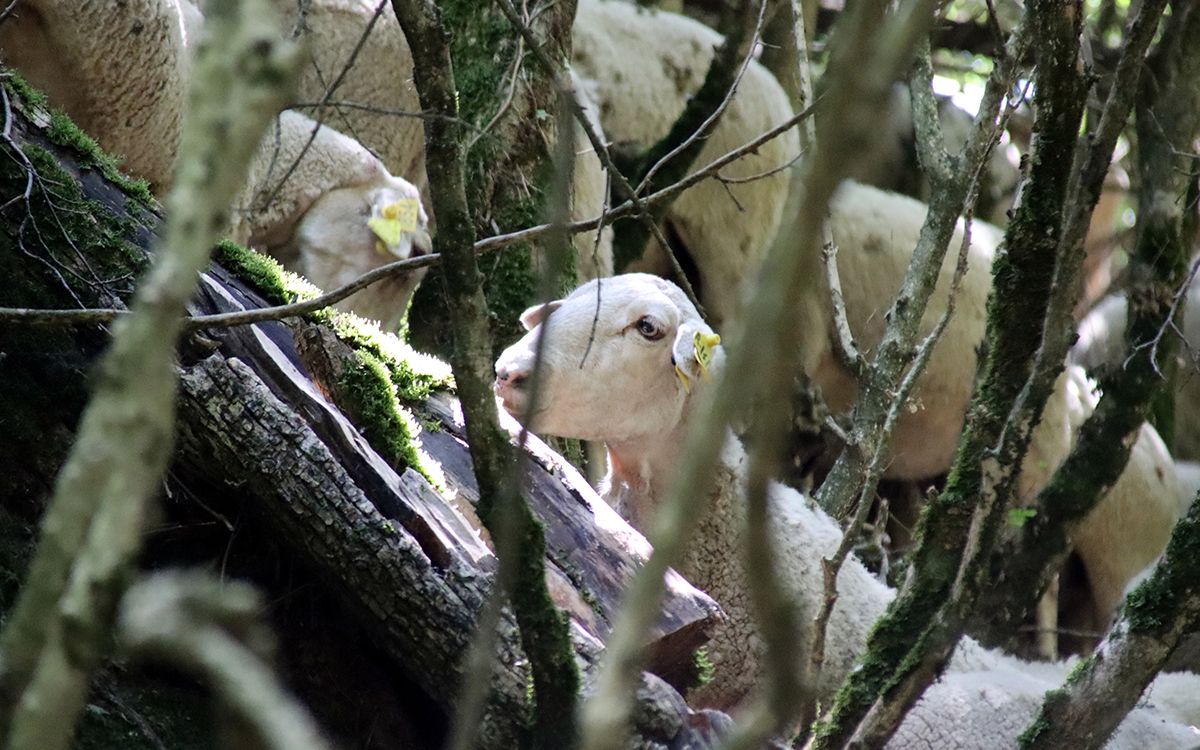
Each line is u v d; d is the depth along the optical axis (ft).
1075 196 20.06
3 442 19.72
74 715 7.20
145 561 19.95
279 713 6.17
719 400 6.48
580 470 29.32
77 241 20.40
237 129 6.54
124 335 6.60
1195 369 28.71
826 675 26.11
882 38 5.88
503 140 28.91
